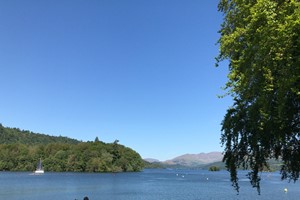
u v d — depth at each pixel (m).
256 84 17.16
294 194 79.62
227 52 20.03
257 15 15.48
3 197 71.88
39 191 86.44
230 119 23.41
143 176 197.38
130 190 94.56
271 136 20.67
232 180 25.08
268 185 116.50
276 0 15.77
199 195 79.00
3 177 150.88
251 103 20.02
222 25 21.52
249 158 23.73
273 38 14.38
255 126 19.67
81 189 95.25
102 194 82.19
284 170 23.83
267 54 15.21
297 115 18.06
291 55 14.11
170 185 119.31
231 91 19.58
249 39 16.77
